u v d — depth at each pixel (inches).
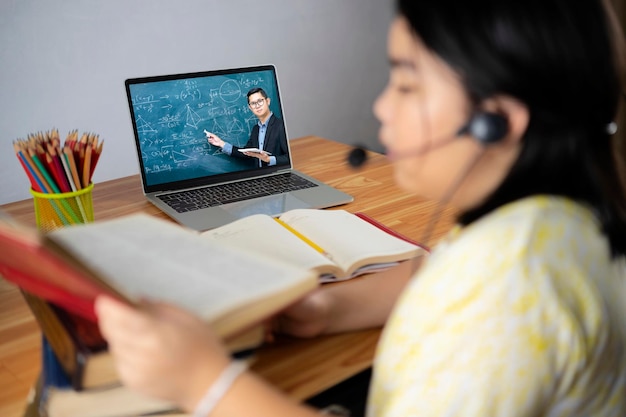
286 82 116.7
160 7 98.6
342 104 126.0
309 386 33.6
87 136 47.2
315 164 66.5
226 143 61.4
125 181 62.3
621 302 27.4
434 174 27.5
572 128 25.6
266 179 61.6
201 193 58.1
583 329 24.6
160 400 27.7
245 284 30.7
